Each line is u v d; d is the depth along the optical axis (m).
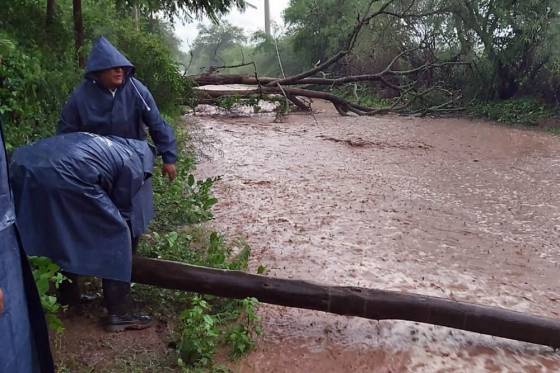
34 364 2.72
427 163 10.24
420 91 18.41
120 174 3.59
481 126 15.64
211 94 16.08
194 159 9.34
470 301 4.73
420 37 19.77
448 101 18.11
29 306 2.66
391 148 11.67
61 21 8.71
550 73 17.36
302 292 4.01
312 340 3.99
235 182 8.15
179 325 3.95
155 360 3.59
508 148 12.25
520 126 15.84
